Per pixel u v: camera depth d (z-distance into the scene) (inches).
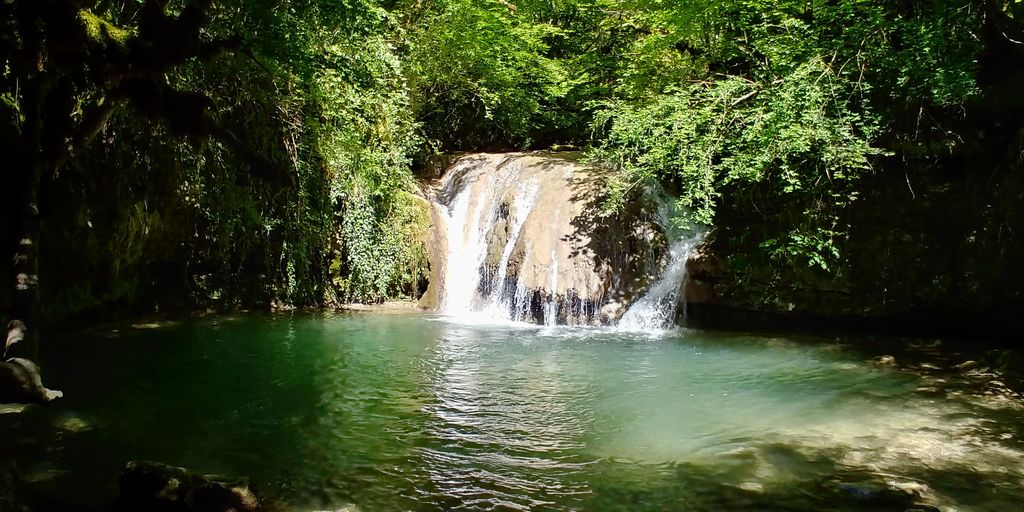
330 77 471.5
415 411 276.5
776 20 451.5
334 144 504.1
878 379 332.5
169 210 443.8
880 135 412.2
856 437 246.4
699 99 445.4
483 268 538.3
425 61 661.3
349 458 223.9
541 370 348.2
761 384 323.3
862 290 440.8
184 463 215.0
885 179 429.7
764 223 460.8
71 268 385.4
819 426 260.2
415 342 410.9
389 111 545.6
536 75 697.6
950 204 414.0
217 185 466.0
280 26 366.3
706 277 477.1
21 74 302.5
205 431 247.0
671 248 489.4
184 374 325.7
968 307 418.0
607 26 691.4
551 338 430.3
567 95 709.9
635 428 258.5
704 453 231.1
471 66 682.8
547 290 483.5
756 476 210.5
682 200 414.3
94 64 265.3
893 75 391.9
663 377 336.8
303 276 518.3
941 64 359.3
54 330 388.5
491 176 573.9
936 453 228.7
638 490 200.5
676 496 195.8
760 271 459.8
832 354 390.3
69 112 313.1
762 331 462.6
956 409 280.1
